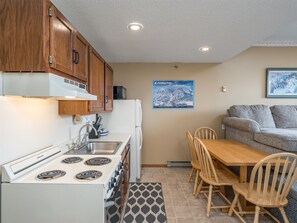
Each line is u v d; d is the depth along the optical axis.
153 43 2.86
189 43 2.85
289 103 4.16
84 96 1.56
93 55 2.17
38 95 1.20
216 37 2.61
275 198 1.90
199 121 4.20
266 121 3.67
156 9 1.87
